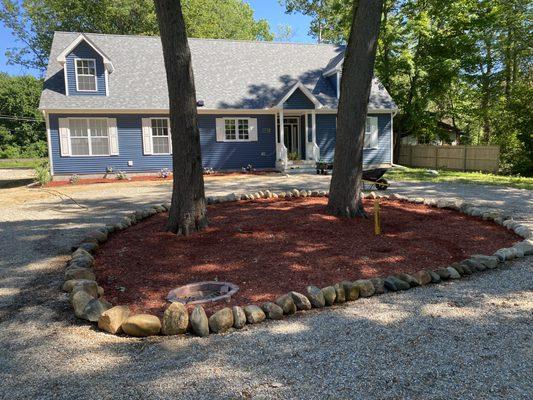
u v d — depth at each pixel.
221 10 40.06
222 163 20.45
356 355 3.36
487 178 17.27
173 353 3.51
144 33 32.94
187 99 6.88
